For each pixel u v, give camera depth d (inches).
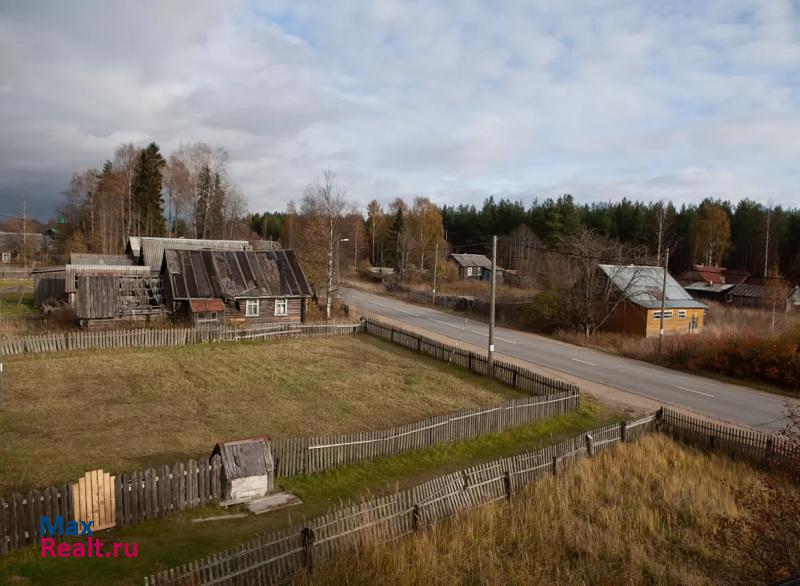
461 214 5014.8
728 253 3506.4
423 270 3403.1
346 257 3737.7
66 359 1048.2
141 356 1107.9
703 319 1781.5
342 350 1269.7
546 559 442.0
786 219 3334.2
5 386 859.4
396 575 391.2
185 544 430.0
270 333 1371.8
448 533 470.0
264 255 1638.8
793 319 1847.9
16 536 405.7
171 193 3390.7
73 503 432.5
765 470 667.4
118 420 725.9
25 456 586.9
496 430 770.2
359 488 574.9
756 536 414.3
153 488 472.1
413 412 828.0
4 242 4131.4
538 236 3503.9
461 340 1517.0
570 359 1318.9
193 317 1414.9
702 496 564.7
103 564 393.1
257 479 526.9
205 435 686.5
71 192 4055.1
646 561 444.8
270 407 816.9
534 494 565.0
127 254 2444.6
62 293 1817.2
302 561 393.7
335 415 795.4
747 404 975.0
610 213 3850.9
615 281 1680.6
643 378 1146.0
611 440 729.0
